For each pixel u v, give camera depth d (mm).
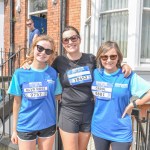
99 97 2863
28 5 8891
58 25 7660
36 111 2904
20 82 2904
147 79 5340
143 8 5410
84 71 3027
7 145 4438
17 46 9109
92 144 4195
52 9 7852
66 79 3045
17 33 9125
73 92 3037
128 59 5418
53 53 3059
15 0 9117
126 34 5688
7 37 9398
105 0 5996
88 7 6785
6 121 5258
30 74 2906
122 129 2779
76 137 3082
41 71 2939
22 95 2943
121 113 2797
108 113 2811
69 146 3064
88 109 3078
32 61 2996
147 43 5523
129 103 2834
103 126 2840
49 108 2963
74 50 3059
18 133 2951
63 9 7359
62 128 3092
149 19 5492
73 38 3049
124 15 5707
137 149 3100
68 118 3053
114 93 2781
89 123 3094
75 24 7168
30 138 2922
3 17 9508
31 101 2895
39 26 8977
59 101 3199
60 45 7195
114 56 2791
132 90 2764
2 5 9445
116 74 2822
